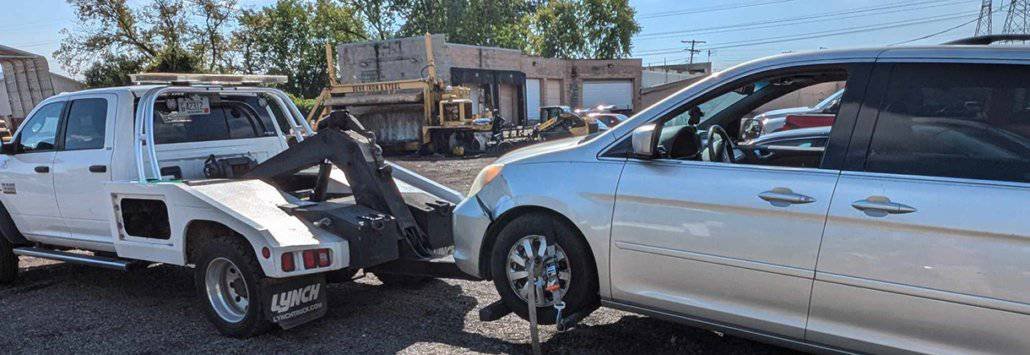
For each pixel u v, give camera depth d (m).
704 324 3.39
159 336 4.50
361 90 20.48
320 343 4.30
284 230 4.14
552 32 60.94
